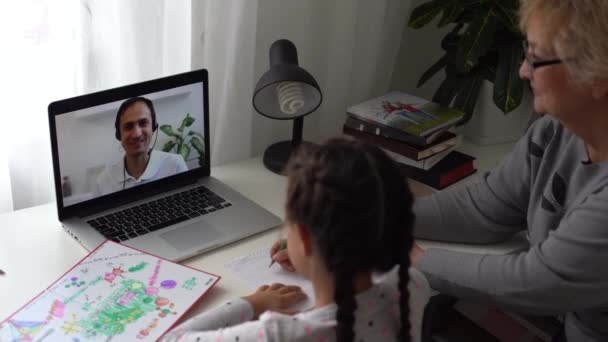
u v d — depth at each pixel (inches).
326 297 31.1
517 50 62.7
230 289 42.6
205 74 51.0
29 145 54.9
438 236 50.7
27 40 50.7
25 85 52.3
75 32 52.6
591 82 37.8
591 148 43.3
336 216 28.3
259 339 30.4
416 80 82.0
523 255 43.3
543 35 38.5
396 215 30.4
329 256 29.0
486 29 60.7
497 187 50.5
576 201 42.7
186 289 41.1
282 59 52.2
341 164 29.1
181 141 51.8
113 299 39.8
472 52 60.1
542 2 37.9
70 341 36.5
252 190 55.3
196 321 36.0
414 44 79.8
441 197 51.5
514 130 67.7
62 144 45.2
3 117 51.6
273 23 63.6
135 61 55.6
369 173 29.0
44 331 37.1
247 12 58.1
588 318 46.3
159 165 51.3
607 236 38.7
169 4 55.0
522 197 49.8
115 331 37.4
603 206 39.2
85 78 54.0
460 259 45.2
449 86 65.8
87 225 47.1
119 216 48.6
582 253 39.5
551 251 41.2
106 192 48.9
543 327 54.6
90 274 41.8
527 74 41.8
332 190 28.5
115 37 53.9
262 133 68.4
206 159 54.3
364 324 30.9
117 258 43.4
